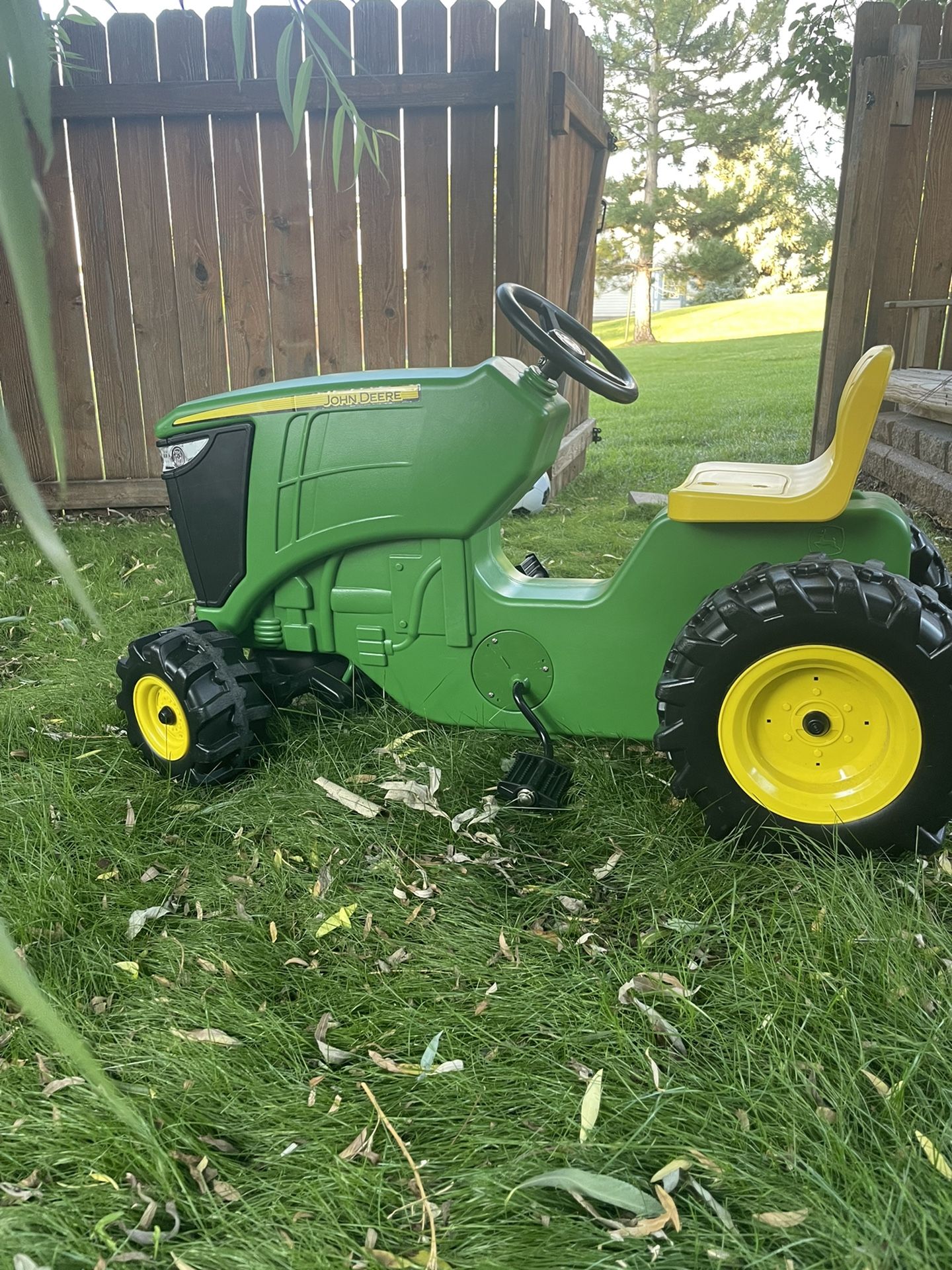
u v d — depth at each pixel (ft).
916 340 17.33
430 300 15.53
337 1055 4.70
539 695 7.21
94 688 8.79
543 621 7.04
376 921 5.73
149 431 16.39
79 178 15.30
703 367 55.21
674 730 6.10
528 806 6.70
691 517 6.32
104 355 16.05
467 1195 3.92
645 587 6.75
